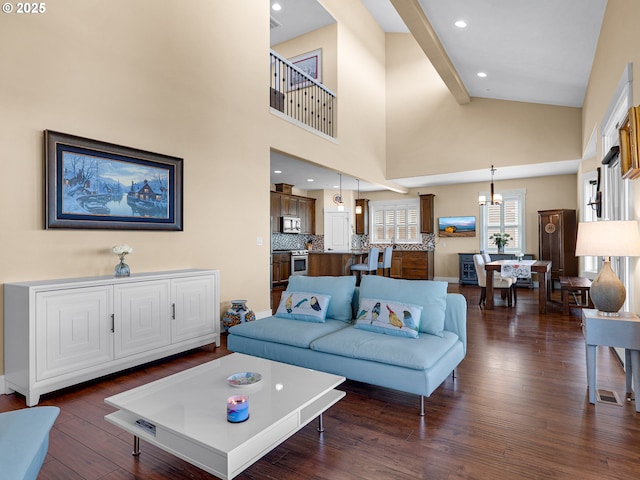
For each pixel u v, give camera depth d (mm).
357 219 10617
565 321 5137
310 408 2043
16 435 1455
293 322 3322
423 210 9703
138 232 3654
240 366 2438
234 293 4676
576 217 7785
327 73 7105
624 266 3670
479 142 7730
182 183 4023
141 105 3666
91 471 1886
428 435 2197
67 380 2773
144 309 3283
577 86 5863
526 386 2906
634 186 3023
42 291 2639
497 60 5453
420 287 3090
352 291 3486
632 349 2494
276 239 9648
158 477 1841
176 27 4020
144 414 1792
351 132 7395
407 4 4273
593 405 2566
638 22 2766
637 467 1874
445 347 2701
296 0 6387
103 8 3373
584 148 6395
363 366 2639
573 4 3789
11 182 2812
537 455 1983
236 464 1538
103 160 3336
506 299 6977
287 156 5891
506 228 8938
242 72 4824
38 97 2947
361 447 2080
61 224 3053
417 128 8406
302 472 1866
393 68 8703
